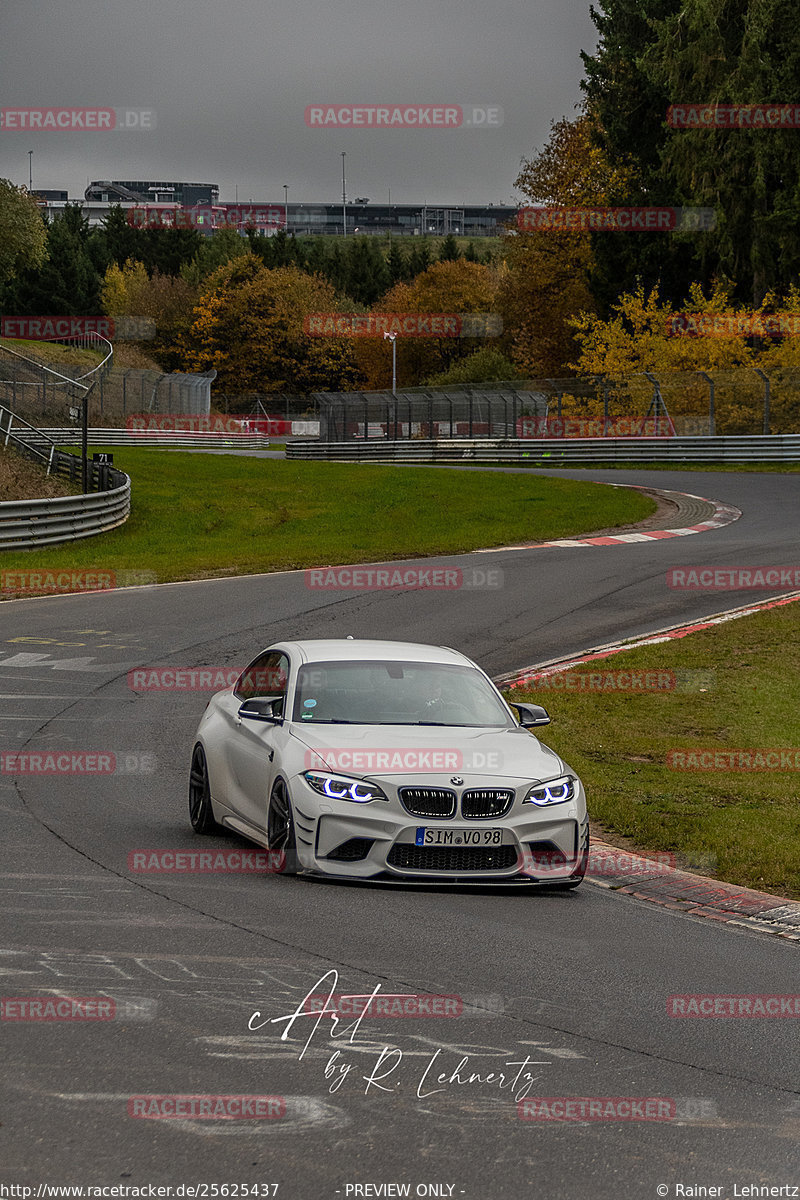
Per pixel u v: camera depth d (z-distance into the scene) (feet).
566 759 62.85
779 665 85.51
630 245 297.53
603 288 307.99
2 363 380.78
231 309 570.87
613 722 71.36
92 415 388.78
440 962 31.12
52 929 32.12
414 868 38.50
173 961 29.84
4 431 208.33
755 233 263.90
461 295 559.38
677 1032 27.17
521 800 39.19
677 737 68.59
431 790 38.60
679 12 282.15
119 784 53.88
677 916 38.93
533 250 381.40
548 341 380.99
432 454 290.97
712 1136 21.61
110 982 28.09
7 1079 22.30
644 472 237.86
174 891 36.81
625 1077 24.23
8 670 82.12
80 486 195.11
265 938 32.24
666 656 88.33
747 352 271.49
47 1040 24.30
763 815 53.01
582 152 362.33
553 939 34.37
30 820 46.09
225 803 44.06
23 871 38.34
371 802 38.34
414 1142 20.68
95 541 166.50
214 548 163.94
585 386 287.07
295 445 327.26
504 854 38.99
